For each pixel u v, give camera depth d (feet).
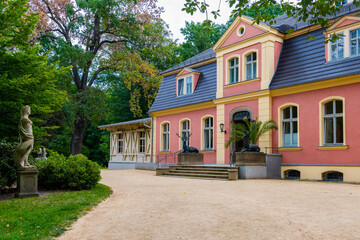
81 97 97.25
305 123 52.42
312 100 51.78
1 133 37.86
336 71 48.32
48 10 100.94
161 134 82.33
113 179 51.67
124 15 101.71
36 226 20.85
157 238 18.45
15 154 32.40
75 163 38.06
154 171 72.95
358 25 47.65
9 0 38.55
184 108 75.82
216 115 68.39
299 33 57.06
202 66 76.74
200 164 63.72
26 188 31.83
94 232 19.88
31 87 37.96
